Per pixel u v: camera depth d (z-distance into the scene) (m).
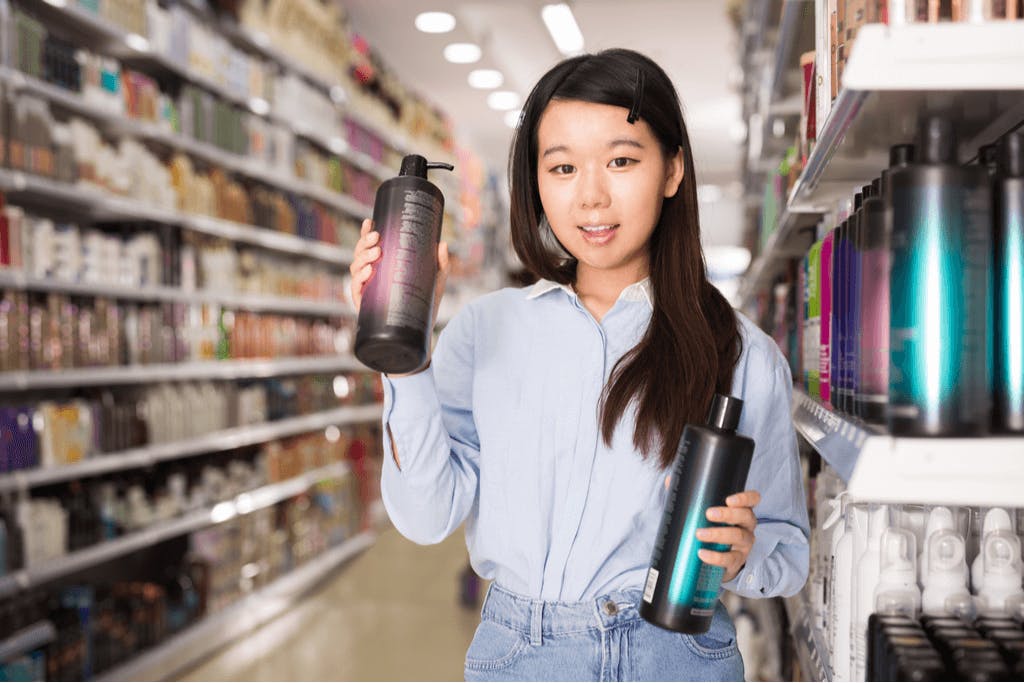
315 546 5.67
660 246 1.28
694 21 7.12
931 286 0.81
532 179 1.33
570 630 1.22
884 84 0.81
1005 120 1.03
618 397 1.22
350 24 6.48
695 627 1.03
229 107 4.72
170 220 4.11
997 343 0.84
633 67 1.19
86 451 3.58
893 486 0.79
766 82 3.33
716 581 1.03
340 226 6.45
